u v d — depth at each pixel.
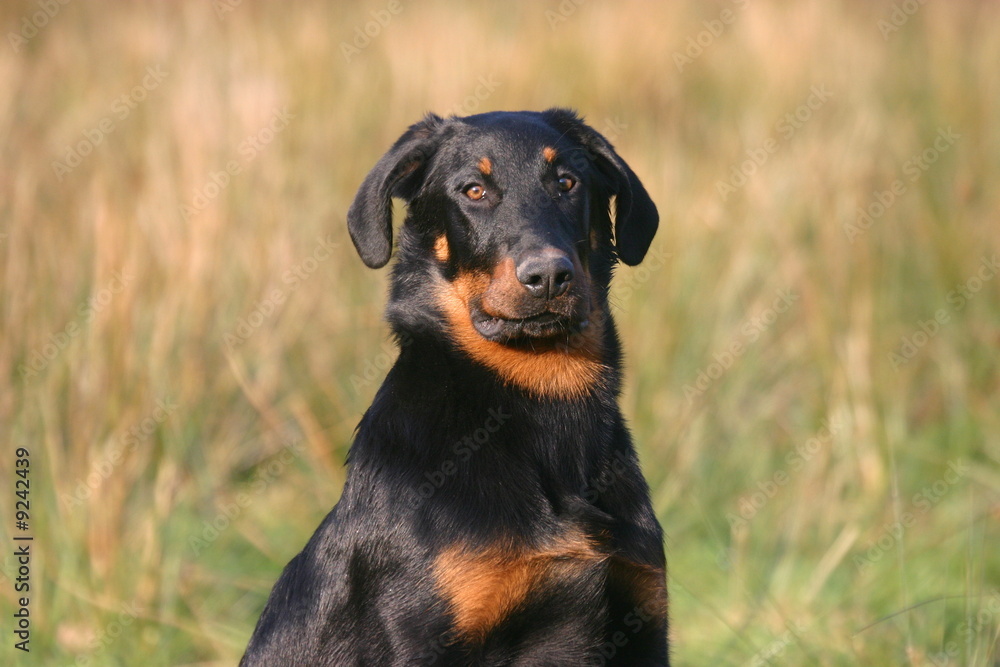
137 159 10.66
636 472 6.08
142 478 8.76
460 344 5.88
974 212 12.34
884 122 13.54
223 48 12.96
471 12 15.34
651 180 11.58
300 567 5.84
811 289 11.09
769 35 15.05
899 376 10.88
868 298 10.77
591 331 6.09
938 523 9.18
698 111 14.14
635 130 13.30
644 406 10.27
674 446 10.02
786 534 9.34
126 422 8.56
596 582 5.53
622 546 5.65
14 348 8.64
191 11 14.02
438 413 5.64
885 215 12.23
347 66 13.49
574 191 6.12
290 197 10.99
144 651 7.81
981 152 13.03
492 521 5.37
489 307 5.73
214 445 9.58
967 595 6.63
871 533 9.13
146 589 8.15
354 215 6.18
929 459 10.23
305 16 14.23
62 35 14.71
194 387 9.34
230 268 10.08
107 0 15.52
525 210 5.84
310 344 10.70
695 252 11.16
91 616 7.93
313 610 5.60
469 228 5.94
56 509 8.16
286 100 12.08
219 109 10.95
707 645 8.04
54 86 13.56
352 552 5.52
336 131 12.19
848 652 7.37
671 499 9.49
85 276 9.23
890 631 7.61
